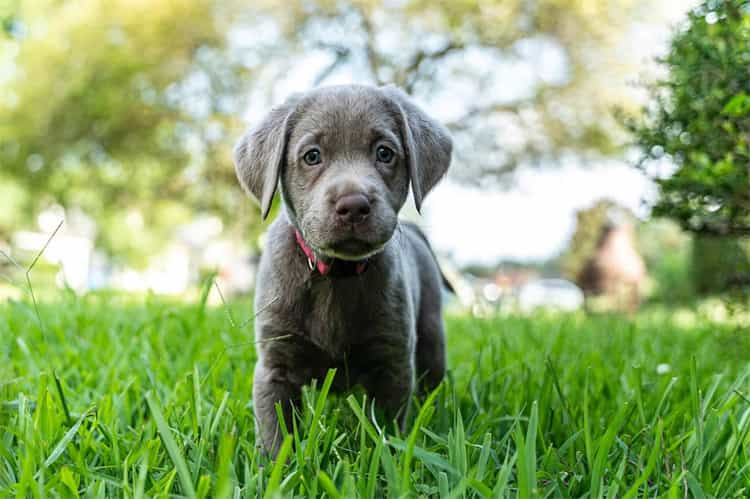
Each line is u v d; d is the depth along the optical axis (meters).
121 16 4.86
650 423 0.84
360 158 0.85
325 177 0.84
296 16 4.46
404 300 0.91
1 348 1.14
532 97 4.53
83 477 0.74
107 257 7.38
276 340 0.89
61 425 0.82
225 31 4.77
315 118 0.87
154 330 1.24
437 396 0.93
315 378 0.91
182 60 4.84
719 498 0.71
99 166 5.52
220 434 0.81
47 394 0.83
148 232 7.28
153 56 4.83
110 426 0.83
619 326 1.79
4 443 0.78
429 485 0.73
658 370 1.12
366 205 0.81
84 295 1.64
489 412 0.90
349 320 0.89
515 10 4.36
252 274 4.41
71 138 5.13
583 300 3.64
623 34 4.43
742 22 0.93
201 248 7.50
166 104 4.96
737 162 0.99
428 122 0.92
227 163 4.93
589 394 0.97
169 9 4.73
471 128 4.59
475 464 0.76
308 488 0.71
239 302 2.21
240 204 5.01
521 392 0.94
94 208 6.22
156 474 0.74
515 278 6.94
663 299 3.10
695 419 0.76
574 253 3.77
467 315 2.12
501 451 0.80
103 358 1.12
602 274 3.68
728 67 0.95
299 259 0.88
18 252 2.13
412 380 0.93
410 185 0.91
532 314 2.11
